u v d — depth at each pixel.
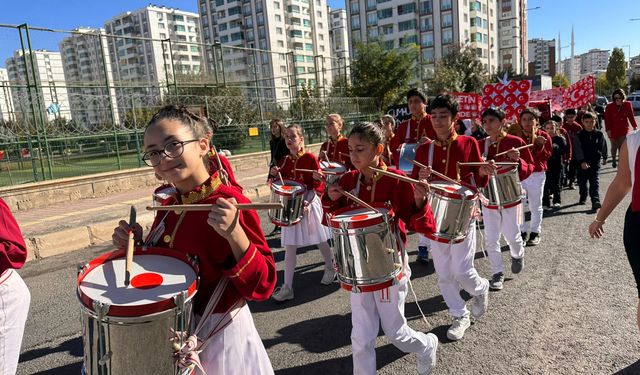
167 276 1.69
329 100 22.53
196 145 1.81
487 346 3.62
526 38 101.19
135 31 113.00
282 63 83.50
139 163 14.34
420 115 6.53
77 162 15.27
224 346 1.80
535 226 6.16
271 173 5.50
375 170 2.83
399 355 3.56
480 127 9.34
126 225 1.90
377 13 75.81
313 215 4.93
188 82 20.44
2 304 2.27
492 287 4.71
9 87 11.62
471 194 3.38
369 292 2.72
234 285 1.84
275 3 92.06
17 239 2.17
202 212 1.80
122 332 1.50
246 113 17.94
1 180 11.13
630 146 2.58
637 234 2.50
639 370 3.18
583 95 14.34
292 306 4.69
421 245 5.76
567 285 4.72
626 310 4.07
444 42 72.19
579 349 3.49
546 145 6.05
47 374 3.61
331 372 3.42
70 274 6.14
